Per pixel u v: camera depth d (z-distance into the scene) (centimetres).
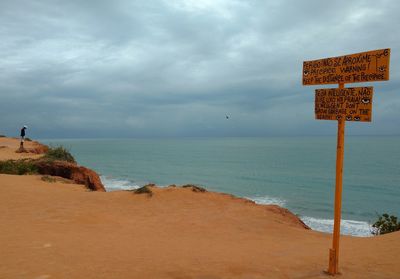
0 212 991
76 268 547
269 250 786
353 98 561
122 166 8556
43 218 961
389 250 742
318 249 819
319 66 625
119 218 1058
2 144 3922
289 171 7444
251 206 1423
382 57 521
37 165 2238
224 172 7294
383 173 7025
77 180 2325
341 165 580
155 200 1337
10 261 564
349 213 3484
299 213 3462
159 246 756
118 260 609
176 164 9188
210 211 1252
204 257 674
